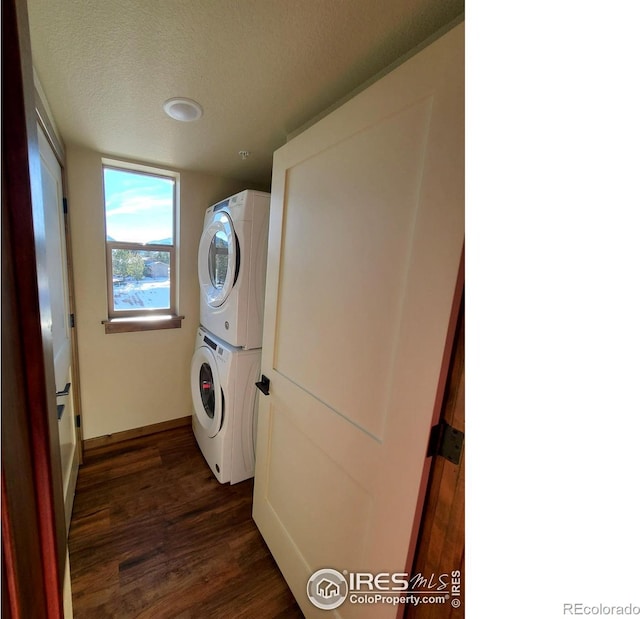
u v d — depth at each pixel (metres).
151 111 1.28
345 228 0.91
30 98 0.41
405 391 0.73
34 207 0.40
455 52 0.59
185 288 2.27
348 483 0.93
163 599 1.21
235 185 2.30
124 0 0.72
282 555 1.31
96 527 1.50
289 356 1.23
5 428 0.36
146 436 2.28
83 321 1.94
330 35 0.84
